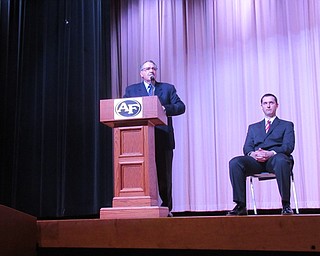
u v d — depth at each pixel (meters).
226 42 5.04
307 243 1.99
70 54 5.05
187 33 5.22
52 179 4.80
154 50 5.30
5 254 2.11
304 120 4.61
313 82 4.61
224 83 4.99
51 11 5.07
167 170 3.25
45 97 4.90
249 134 3.70
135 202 2.64
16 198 4.62
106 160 4.99
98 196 4.87
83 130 4.95
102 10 5.30
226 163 4.87
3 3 4.64
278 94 4.74
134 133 2.72
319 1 4.69
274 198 4.59
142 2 5.39
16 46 4.73
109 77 5.24
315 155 4.51
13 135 4.55
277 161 3.17
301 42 4.72
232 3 5.08
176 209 4.93
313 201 4.46
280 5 4.88
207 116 5.02
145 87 3.43
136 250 2.41
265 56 4.85
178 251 2.34
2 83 4.53
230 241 2.12
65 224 2.38
